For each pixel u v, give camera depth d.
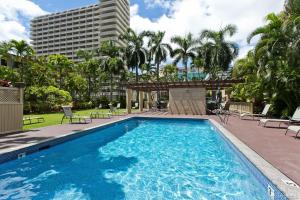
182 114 18.86
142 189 4.33
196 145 8.23
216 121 12.73
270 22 14.21
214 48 26.38
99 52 39.56
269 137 7.34
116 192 4.18
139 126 13.38
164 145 8.26
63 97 24.14
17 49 22.91
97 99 36.47
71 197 3.98
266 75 13.97
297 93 13.02
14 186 4.46
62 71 32.81
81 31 94.88
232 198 3.90
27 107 21.08
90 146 8.08
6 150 5.60
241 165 5.48
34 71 24.27
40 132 8.52
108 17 84.50
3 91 8.41
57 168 5.56
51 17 100.75
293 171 3.90
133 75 39.03
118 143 8.62
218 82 18.25
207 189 4.30
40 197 3.97
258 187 4.16
